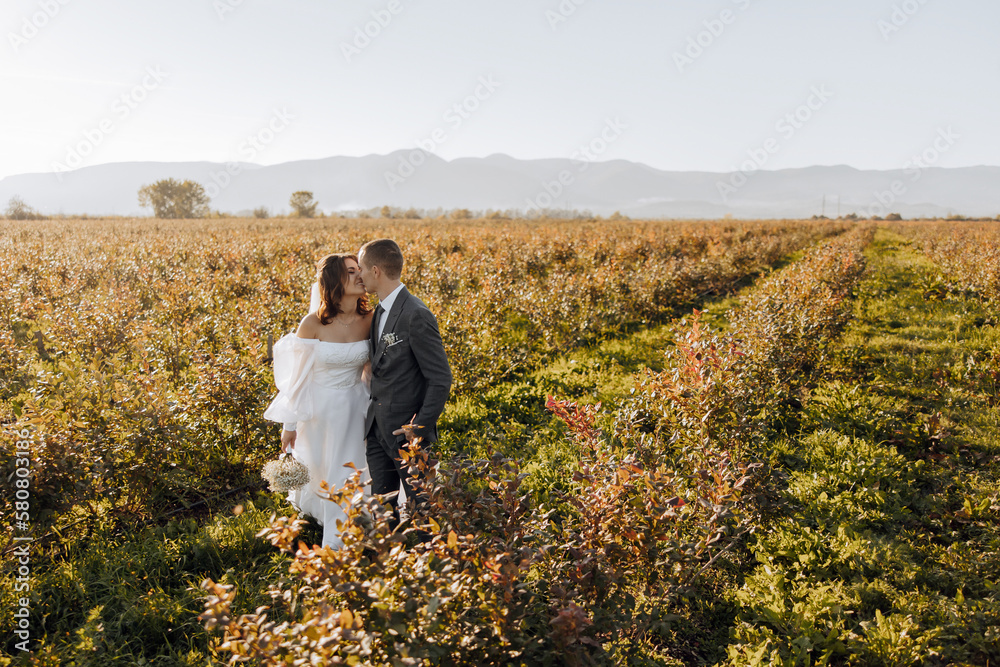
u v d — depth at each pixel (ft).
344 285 11.78
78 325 24.63
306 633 5.72
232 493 15.03
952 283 46.47
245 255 52.47
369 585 5.99
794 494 14.48
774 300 26.03
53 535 12.20
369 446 11.94
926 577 11.43
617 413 13.65
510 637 6.74
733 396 13.37
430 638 6.19
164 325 28.19
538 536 8.10
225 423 16.39
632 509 8.47
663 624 8.00
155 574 11.28
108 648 9.37
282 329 28.35
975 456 16.62
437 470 8.09
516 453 17.39
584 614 6.56
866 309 37.45
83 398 14.21
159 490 13.53
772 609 10.33
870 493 14.29
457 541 6.92
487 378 23.52
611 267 43.21
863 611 10.64
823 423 18.99
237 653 5.66
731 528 12.08
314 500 12.78
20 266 40.40
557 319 30.99
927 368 24.45
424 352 10.95
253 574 11.34
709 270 47.88
